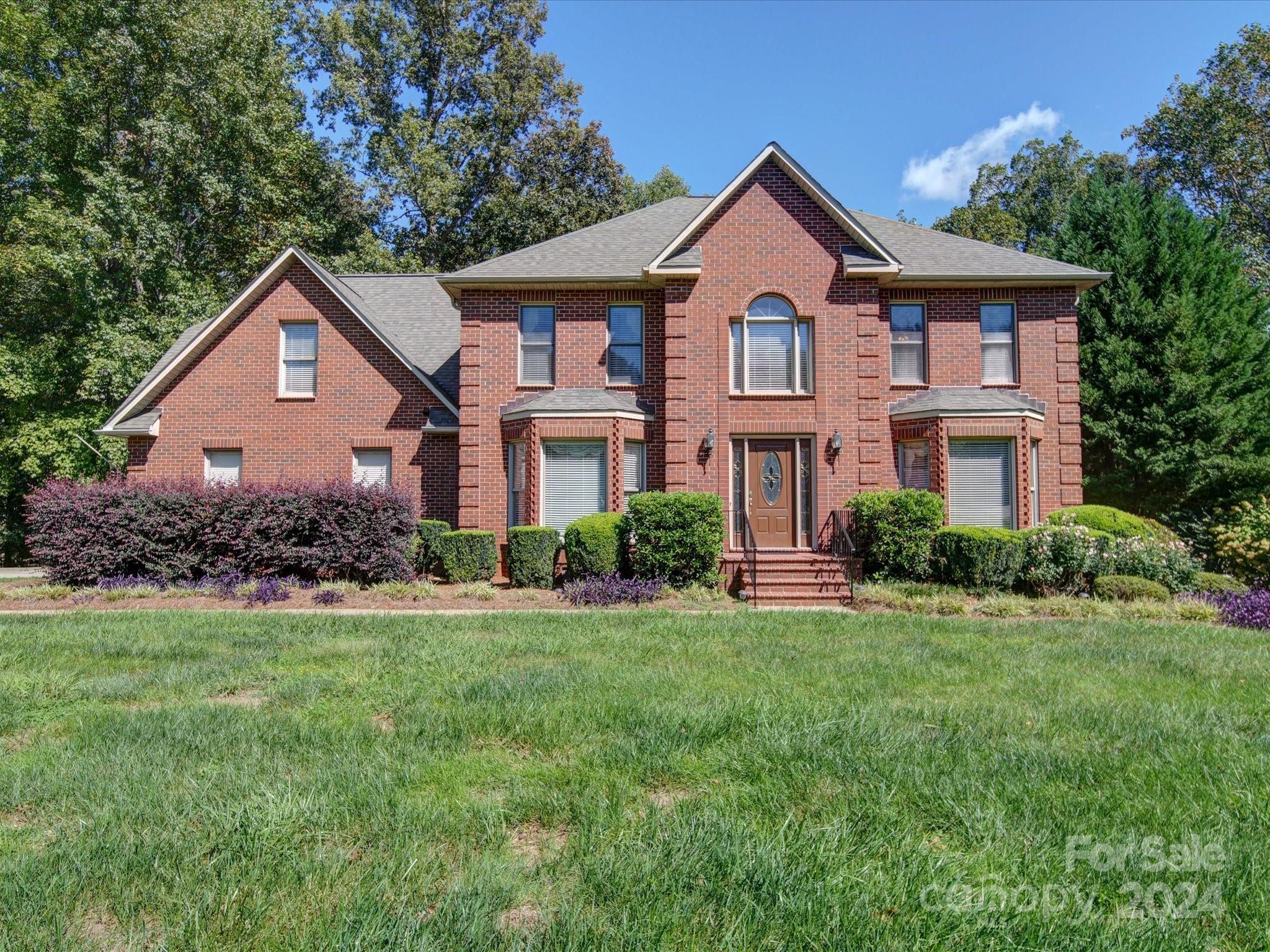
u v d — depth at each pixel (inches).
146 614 482.9
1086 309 873.5
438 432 717.9
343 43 1444.4
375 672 297.9
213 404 735.1
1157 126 1263.5
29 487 1061.1
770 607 528.4
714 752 200.8
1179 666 313.1
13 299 1090.7
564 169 1508.4
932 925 122.9
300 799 167.6
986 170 1711.4
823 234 666.8
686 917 123.6
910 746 205.2
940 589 552.4
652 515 577.0
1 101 1053.2
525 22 1514.5
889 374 693.9
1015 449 643.5
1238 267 916.0
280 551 614.2
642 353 693.9
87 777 185.3
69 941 119.8
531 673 288.8
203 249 1166.3
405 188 1422.2
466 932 118.6
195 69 1079.6
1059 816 163.9
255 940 118.7
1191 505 836.6
